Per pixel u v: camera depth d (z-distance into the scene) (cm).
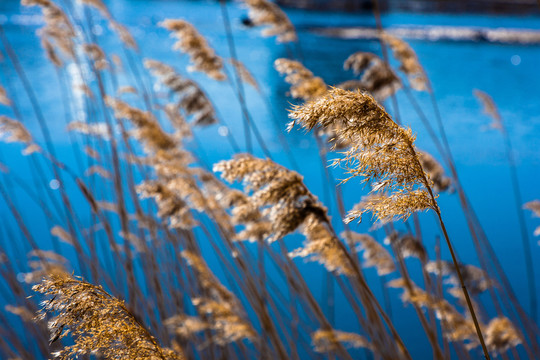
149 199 563
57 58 627
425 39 3025
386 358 392
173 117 578
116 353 161
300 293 461
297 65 396
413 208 160
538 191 1005
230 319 367
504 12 4581
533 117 1530
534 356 473
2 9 3306
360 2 4488
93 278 491
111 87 1149
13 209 562
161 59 2072
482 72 2203
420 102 1672
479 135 1346
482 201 964
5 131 501
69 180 968
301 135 1305
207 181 412
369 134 156
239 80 581
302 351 531
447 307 390
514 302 492
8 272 510
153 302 516
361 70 454
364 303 409
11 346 519
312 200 233
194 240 512
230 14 4219
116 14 3809
